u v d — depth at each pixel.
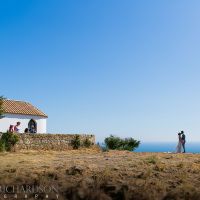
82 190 13.58
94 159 20.97
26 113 48.19
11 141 30.97
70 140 35.88
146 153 27.48
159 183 14.32
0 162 18.97
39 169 16.25
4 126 46.06
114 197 13.42
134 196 13.31
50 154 26.75
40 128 49.78
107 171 15.48
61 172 15.60
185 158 21.86
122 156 23.62
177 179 15.11
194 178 15.42
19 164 17.97
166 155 24.42
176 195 13.41
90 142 37.44
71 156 23.92
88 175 15.19
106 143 40.38
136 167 17.08
